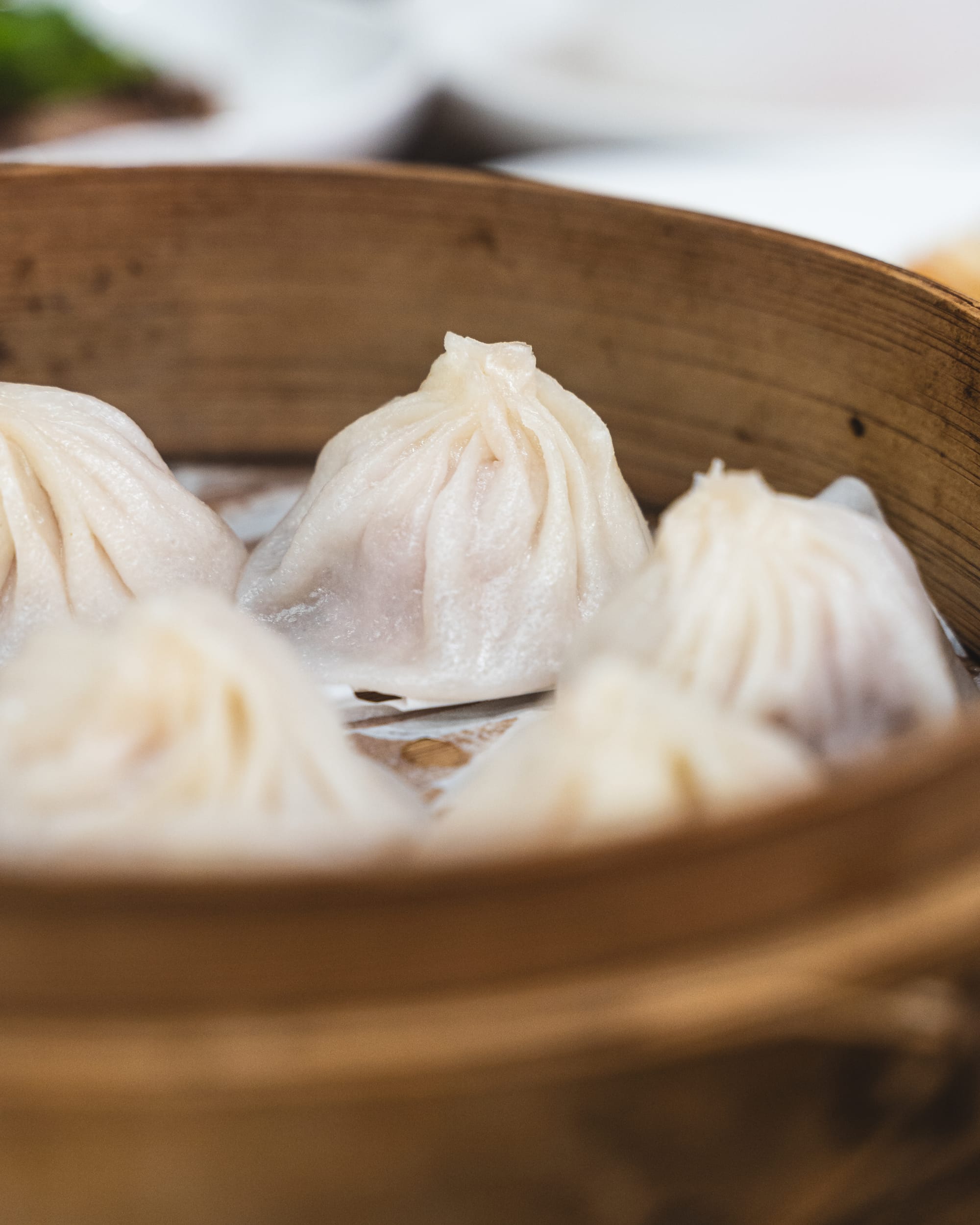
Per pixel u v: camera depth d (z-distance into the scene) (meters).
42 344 0.47
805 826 0.34
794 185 0.56
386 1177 0.36
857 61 0.70
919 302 0.43
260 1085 0.34
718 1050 0.35
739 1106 0.36
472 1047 0.34
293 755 0.39
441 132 0.67
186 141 0.59
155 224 0.46
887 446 0.44
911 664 0.41
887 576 0.41
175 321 0.47
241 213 0.46
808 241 0.44
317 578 0.44
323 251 0.47
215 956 0.33
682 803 0.38
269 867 0.32
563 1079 0.35
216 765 0.38
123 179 0.46
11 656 0.43
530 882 0.33
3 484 0.43
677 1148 0.36
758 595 0.40
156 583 0.43
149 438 0.48
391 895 0.32
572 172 0.56
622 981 0.35
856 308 0.44
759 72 0.71
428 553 0.43
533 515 0.43
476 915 0.33
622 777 0.37
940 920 0.36
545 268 0.46
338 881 0.32
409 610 0.43
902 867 0.36
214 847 0.37
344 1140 0.35
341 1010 0.34
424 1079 0.35
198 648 0.38
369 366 0.48
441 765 0.42
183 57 0.68
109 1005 0.34
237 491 0.47
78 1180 0.36
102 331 0.47
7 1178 0.36
